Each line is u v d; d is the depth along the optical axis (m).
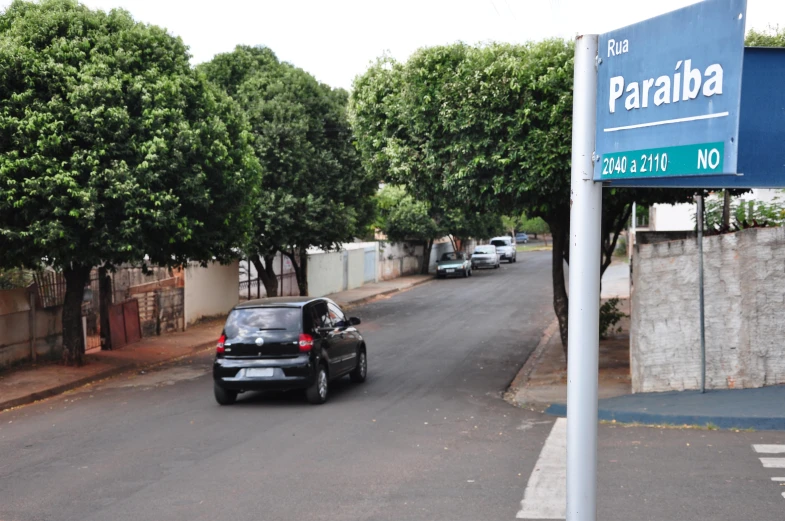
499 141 12.42
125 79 14.80
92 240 14.20
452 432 10.13
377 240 47.94
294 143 25.38
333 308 14.29
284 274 31.39
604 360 15.95
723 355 11.23
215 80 26.84
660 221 31.98
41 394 13.80
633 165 2.96
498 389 13.86
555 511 6.66
